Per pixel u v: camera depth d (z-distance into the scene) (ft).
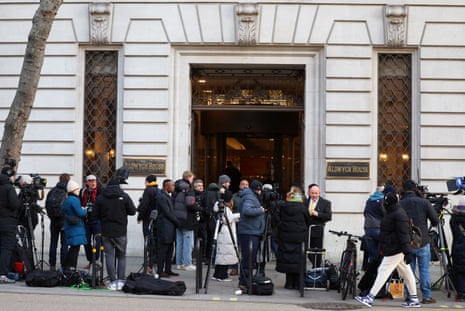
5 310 33.60
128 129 58.85
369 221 43.45
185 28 59.11
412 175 58.80
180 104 59.82
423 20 58.49
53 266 47.75
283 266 43.37
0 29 59.93
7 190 42.57
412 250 39.27
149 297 39.45
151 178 49.06
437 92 58.34
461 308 38.40
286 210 43.62
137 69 59.16
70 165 59.26
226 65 60.64
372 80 58.95
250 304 38.11
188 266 51.34
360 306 38.24
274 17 58.90
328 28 58.65
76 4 59.67
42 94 59.57
